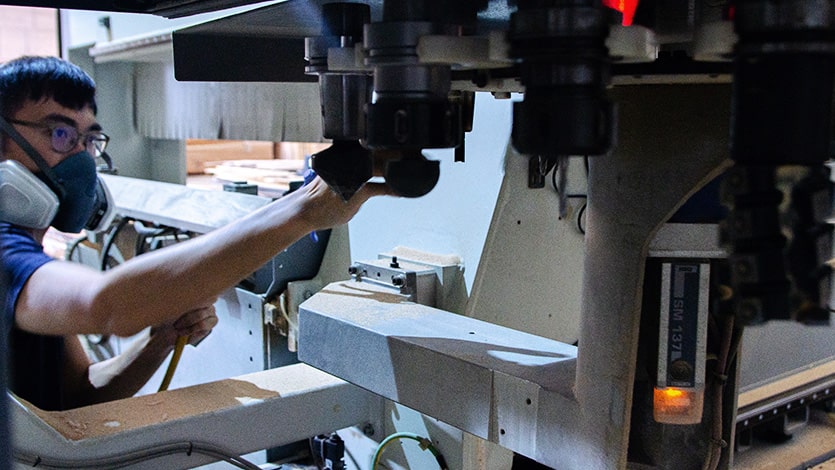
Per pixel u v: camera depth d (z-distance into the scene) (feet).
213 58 2.71
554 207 3.76
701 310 2.01
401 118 1.65
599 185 2.04
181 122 7.22
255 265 3.21
